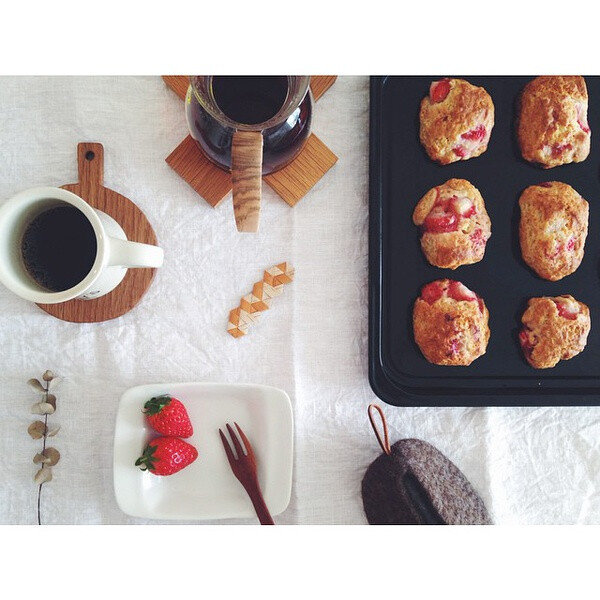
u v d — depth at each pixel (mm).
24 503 543
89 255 457
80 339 544
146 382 546
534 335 533
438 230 528
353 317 551
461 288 532
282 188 539
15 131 541
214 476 535
